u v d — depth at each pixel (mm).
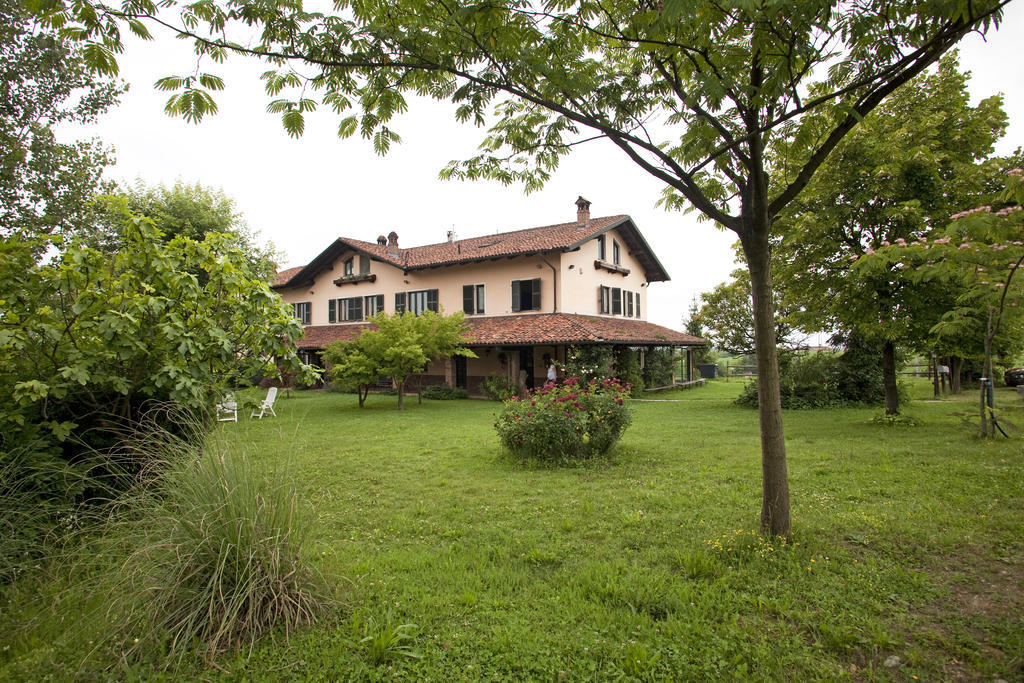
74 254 4730
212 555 3309
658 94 4566
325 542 5020
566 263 23250
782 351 20000
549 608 3623
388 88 3971
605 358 20875
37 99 10336
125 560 3361
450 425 14477
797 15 3189
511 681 2816
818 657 2969
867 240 11320
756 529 4934
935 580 3895
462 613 3570
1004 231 7113
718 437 11312
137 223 5285
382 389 28125
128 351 4871
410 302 28078
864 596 3654
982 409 9562
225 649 3102
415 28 3660
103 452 5207
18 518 4113
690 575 4098
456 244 29562
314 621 3418
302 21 3439
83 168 11445
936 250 7625
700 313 35938
